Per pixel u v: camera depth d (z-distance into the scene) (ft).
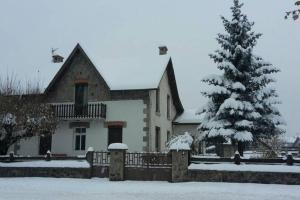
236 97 72.64
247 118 73.15
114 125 84.48
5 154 75.00
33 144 89.25
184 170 58.80
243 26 75.92
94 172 63.67
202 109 77.61
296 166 56.49
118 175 60.18
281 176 56.03
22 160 70.49
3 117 71.41
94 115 83.82
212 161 60.85
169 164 60.18
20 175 65.92
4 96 74.38
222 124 72.74
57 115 85.25
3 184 55.21
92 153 63.93
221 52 75.72
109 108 85.51
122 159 60.70
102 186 53.16
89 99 86.79
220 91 73.26
